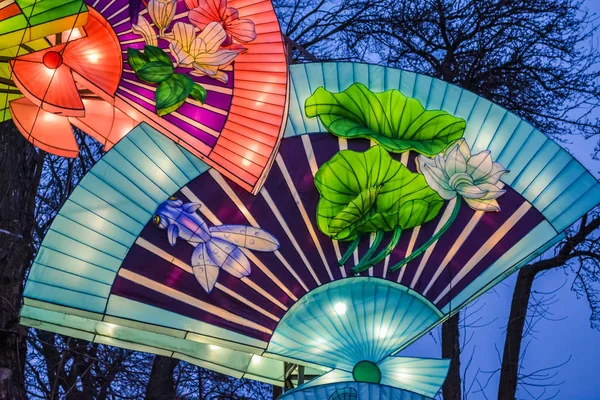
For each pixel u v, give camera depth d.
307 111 8.69
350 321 8.09
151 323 7.48
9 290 8.73
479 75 13.89
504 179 8.70
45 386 11.00
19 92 8.16
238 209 8.12
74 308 7.32
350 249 8.23
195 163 8.14
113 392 12.31
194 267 7.77
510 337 12.58
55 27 7.04
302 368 9.07
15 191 9.16
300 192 8.34
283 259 8.08
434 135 8.77
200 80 8.06
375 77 8.98
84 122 8.26
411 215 8.38
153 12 8.10
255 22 8.35
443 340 12.34
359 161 8.44
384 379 7.89
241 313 7.79
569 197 8.62
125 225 7.70
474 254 8.44
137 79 7.89
